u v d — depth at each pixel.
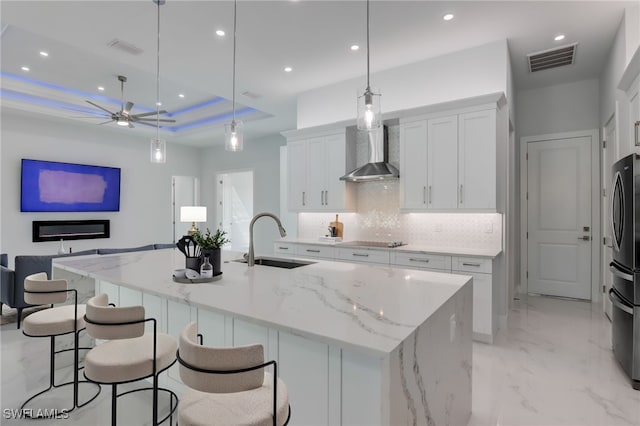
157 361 1.71
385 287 1.89
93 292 3.13
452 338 1.75
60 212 6.22
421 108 3.84
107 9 3.00
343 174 4.56
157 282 2.02
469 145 3.63
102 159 6.84
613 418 2.10
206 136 7.32
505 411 2.18
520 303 4.59
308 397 1.54
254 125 6.65
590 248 4.71
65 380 2.62
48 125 6.11
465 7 3.04
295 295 1.72
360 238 4.80
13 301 3.71
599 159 4.64
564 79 4.70
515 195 4.97
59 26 3.28
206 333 2.07
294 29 3.38
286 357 1.64
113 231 6.96
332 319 1.35
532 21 3.27
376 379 1.33
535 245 5.07
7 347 3.19
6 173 5.66
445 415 1.64
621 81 3.03
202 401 1.31
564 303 4.59
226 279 2.10
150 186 7.61
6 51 4.13
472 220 3.94
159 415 2.17
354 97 4.61
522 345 3.22
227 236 8.66
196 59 4.02
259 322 1.36
